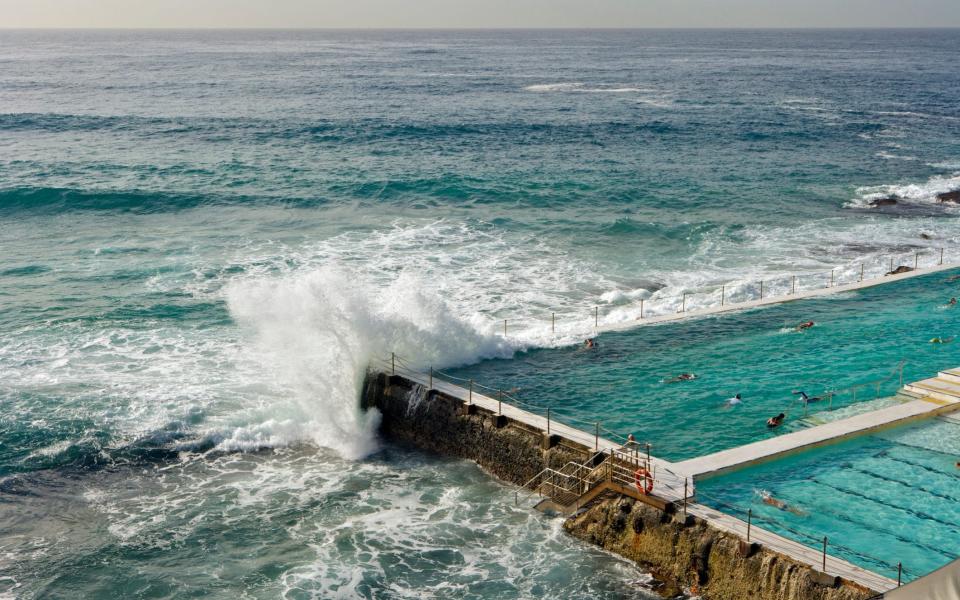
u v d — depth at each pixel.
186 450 18.89
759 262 33.03
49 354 23.66
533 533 15.52
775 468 15.91
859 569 12.35
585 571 14.33
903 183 48.66
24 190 41.38
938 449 16.78
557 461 16.53
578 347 23.25
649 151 59.34
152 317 26.70
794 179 49.69
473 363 21.98
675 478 15.19
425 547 15.11
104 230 37.41
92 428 19.52
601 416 18.44
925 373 20.89
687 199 43.88
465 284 29.94
